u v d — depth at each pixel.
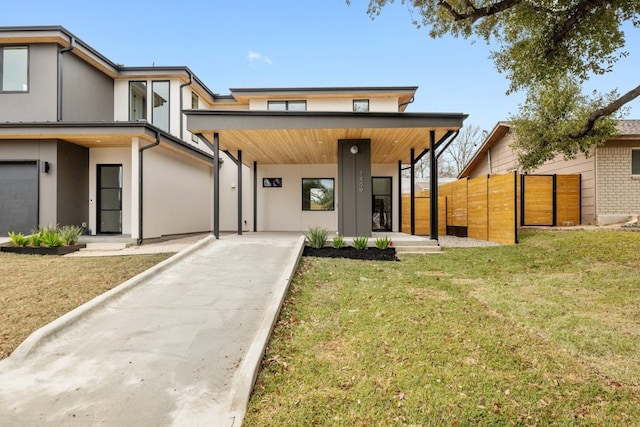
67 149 10.09
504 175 9.80
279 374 2.92
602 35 6.73
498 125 14.87
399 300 4.68
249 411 2.47
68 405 2.54
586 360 3.08
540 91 9.84
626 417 2.34
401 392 2.63
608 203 10.95
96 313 4.24
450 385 2.71
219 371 3.01
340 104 14.17
